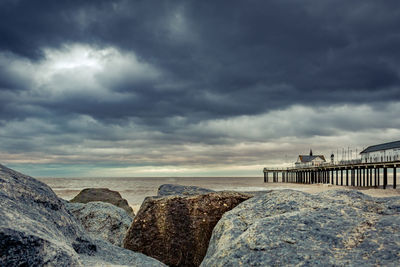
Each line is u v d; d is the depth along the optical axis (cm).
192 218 593
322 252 307
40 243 271
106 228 827
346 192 464
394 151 5388
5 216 287
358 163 5628
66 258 283
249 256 324
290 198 464
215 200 613
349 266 276
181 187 955
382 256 279
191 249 568
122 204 1628
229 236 399
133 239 582
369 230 327
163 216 597
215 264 339
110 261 387
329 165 6744
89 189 1706
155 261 434
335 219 364
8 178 366
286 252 316
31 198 363
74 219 416
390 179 16275
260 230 358
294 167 9031
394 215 358
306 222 363
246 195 632
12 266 249
